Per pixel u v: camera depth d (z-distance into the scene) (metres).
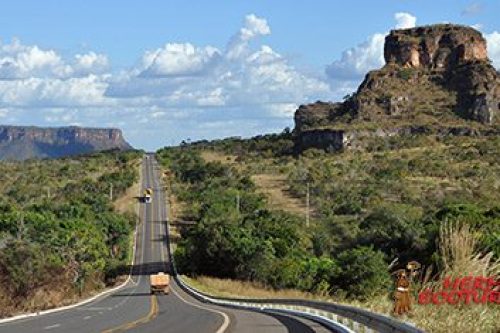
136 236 145.12
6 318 33.50
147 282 98.75
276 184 175.00
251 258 90.31
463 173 168.00
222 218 118.00
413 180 161.25
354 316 22.61
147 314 36.59
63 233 93.81
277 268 82.44
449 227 19.05
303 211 142.12
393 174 169.62
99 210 152.62
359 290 51.88
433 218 78.00
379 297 28.52
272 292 63.88
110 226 127.50
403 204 126.19
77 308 44.88
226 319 31.27
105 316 35.03
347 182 164.50
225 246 96.69
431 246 58.84
